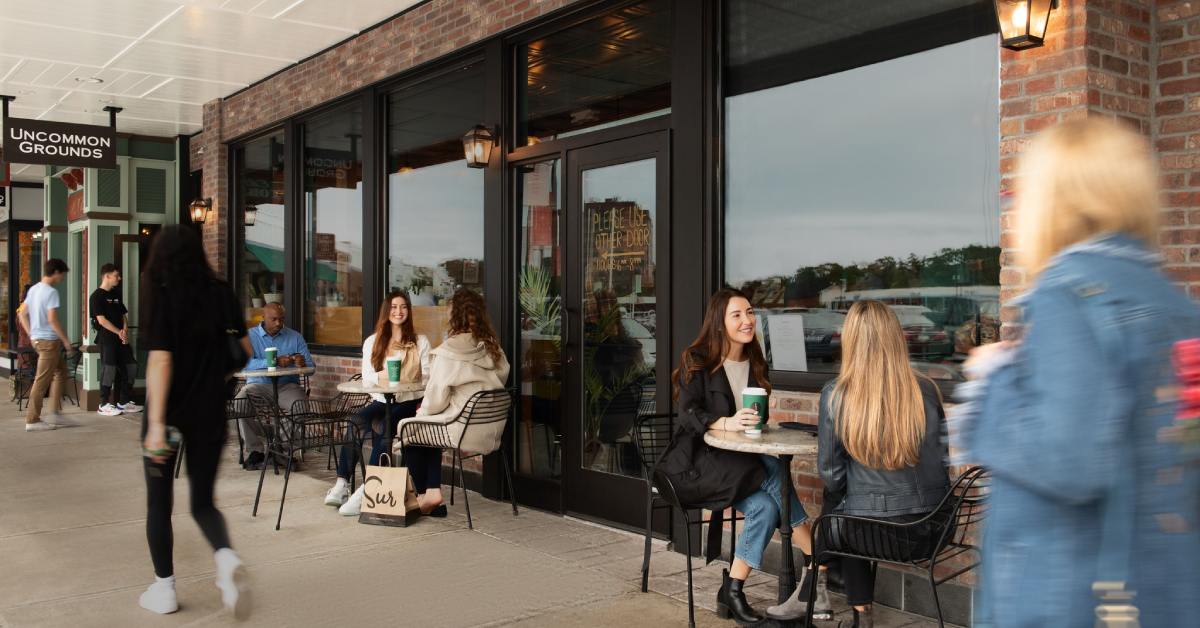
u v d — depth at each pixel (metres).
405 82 7.52
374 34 7.67
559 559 4.90
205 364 3.89
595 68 5.82
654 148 5.33
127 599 4.22
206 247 10.55
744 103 4.94
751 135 4.89
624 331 5.55
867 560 3.37
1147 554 1.40
